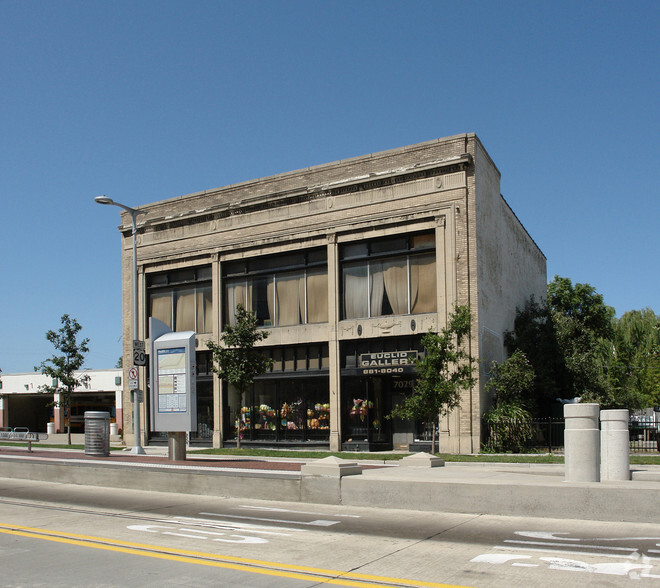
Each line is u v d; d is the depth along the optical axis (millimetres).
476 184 25609
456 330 22500
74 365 35531
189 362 18812
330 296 27953
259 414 29875
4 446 30484
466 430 24422
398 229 26641
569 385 32344
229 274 31328
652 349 47406
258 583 7223
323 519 11219
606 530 9688
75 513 12188
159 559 8414
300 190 28953
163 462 18141
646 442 24891
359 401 27250
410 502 11852
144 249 33875
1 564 8211
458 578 7371
